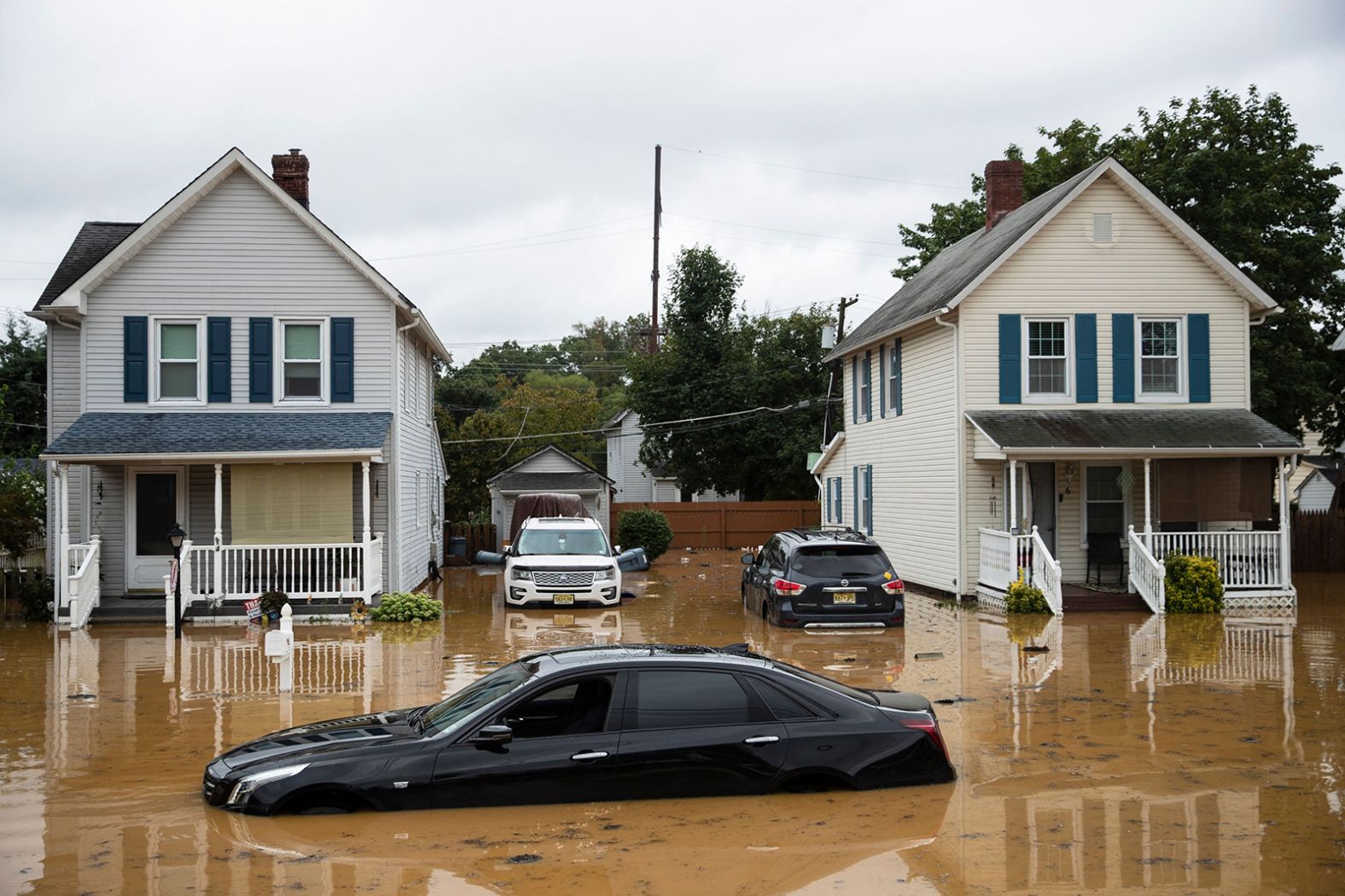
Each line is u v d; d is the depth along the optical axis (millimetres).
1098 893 6715
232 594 21859
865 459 31000
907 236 41375
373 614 21234
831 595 18953
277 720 11977
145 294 22938
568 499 33250
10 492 23875
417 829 7793
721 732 8453
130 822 8133
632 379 48031
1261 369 28719
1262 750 10320
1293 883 6875
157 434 21844
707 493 50625
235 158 22656
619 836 7645
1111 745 10516
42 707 12859
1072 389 23766
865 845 7531
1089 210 23922
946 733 11070
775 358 45906
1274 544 22234
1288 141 30875
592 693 8523
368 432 22312
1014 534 21672
